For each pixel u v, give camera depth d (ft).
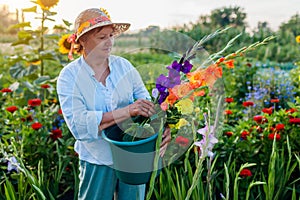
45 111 11.68
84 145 6.53
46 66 17.11
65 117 6.23
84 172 6.81
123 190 7.01
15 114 10.78
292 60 31.55
